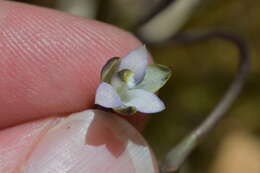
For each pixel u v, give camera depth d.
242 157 0.14
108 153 0.09
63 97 0.10
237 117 0.14
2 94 0.10
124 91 0.09
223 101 0.11
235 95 0.11
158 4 0.12
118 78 0.09
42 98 0.10
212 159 0.14
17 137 0.10
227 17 0.14
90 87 0.10
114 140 0.09
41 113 0.10
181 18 0.13
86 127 0.09
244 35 0.14
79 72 0.10
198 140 0.10
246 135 0.14
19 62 0.10
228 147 0.14
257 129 0.14
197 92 0.14
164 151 0.13
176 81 0.14
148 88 0.09
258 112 0.14
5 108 0.10
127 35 0.10
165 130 0.14
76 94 0.10
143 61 0.09
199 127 0.11
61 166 0.09
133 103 0.09
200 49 0.14
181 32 0.13
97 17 0.13
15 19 0.10
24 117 0.10
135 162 0.09
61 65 0.10
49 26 0.10
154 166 0.09
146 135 0.14
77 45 0.10
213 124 0.11
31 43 0.10
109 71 0.09
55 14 0.10
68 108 0.10
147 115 0.10
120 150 0.09
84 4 0.13
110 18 0.13
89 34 0.10
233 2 0.14
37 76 0.10
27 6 0.10
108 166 0.09
